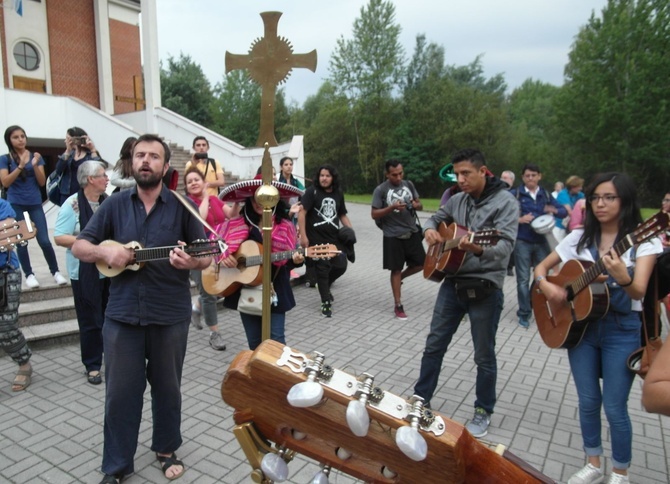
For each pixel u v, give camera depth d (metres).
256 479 1.41
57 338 5.16
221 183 7.40
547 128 51.88
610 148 38.88
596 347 2.89
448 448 1.20
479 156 3.43
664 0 37.31
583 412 2.96
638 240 2.40
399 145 46.25
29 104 13.78
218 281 3.68
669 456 3.41
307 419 1.29
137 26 21.23
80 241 2.69
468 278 3.39
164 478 3.01
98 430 3.56
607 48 38.94
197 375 4.56
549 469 3.23
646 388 1.35
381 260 11.02
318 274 6.46
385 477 1.30
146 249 2.68
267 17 2.25
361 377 1.29
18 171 5.48
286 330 5.93
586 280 2.78
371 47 45.47
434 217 3.93
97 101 20.08
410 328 6.08
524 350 5.42
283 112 57.06
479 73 63.56
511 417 3.92
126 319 2.71
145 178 2.71
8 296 3.96
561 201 9.09
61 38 18.86
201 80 53.88
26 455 3.24
